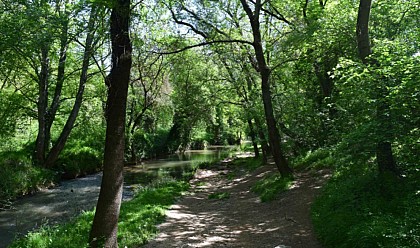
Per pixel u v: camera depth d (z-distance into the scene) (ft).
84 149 78.89
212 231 29.58
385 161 25.95
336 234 21.95
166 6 45.50
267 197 39.42
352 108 25.34
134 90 94.84
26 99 69.36
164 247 25.50
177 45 49.49
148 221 32.35
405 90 20.08
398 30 37.24
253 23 45.16
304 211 31.07
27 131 83.56
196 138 155.84
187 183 60.39
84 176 72.69
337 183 32.68
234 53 63.00
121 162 22.94
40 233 29.71
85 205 46.37
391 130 20.83
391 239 17.02
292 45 47.26
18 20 25.61
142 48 30.60
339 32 39.45
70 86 74.23
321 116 46.75
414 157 23.15
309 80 59.16
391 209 21.54
